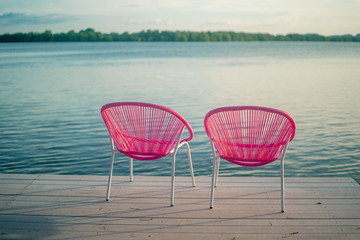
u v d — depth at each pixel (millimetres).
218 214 2488
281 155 2520
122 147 2770
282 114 2326
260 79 17266
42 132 6703
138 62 33781
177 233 2227
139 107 2631
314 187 2943
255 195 2803
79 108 9242
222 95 11773
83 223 2369
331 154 5309
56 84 15219
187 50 79750
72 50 85125
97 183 3109
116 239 2154
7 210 2561
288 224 2324
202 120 7773
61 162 5031
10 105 9695
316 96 11195
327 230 2240
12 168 4777
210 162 5078
